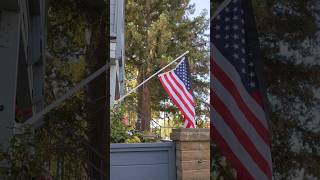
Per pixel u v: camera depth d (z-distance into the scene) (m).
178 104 10.01
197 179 7.13
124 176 7.30
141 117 23.84
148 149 7.42
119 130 9.30
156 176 7.35
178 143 7.25
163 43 23.72
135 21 24.31
